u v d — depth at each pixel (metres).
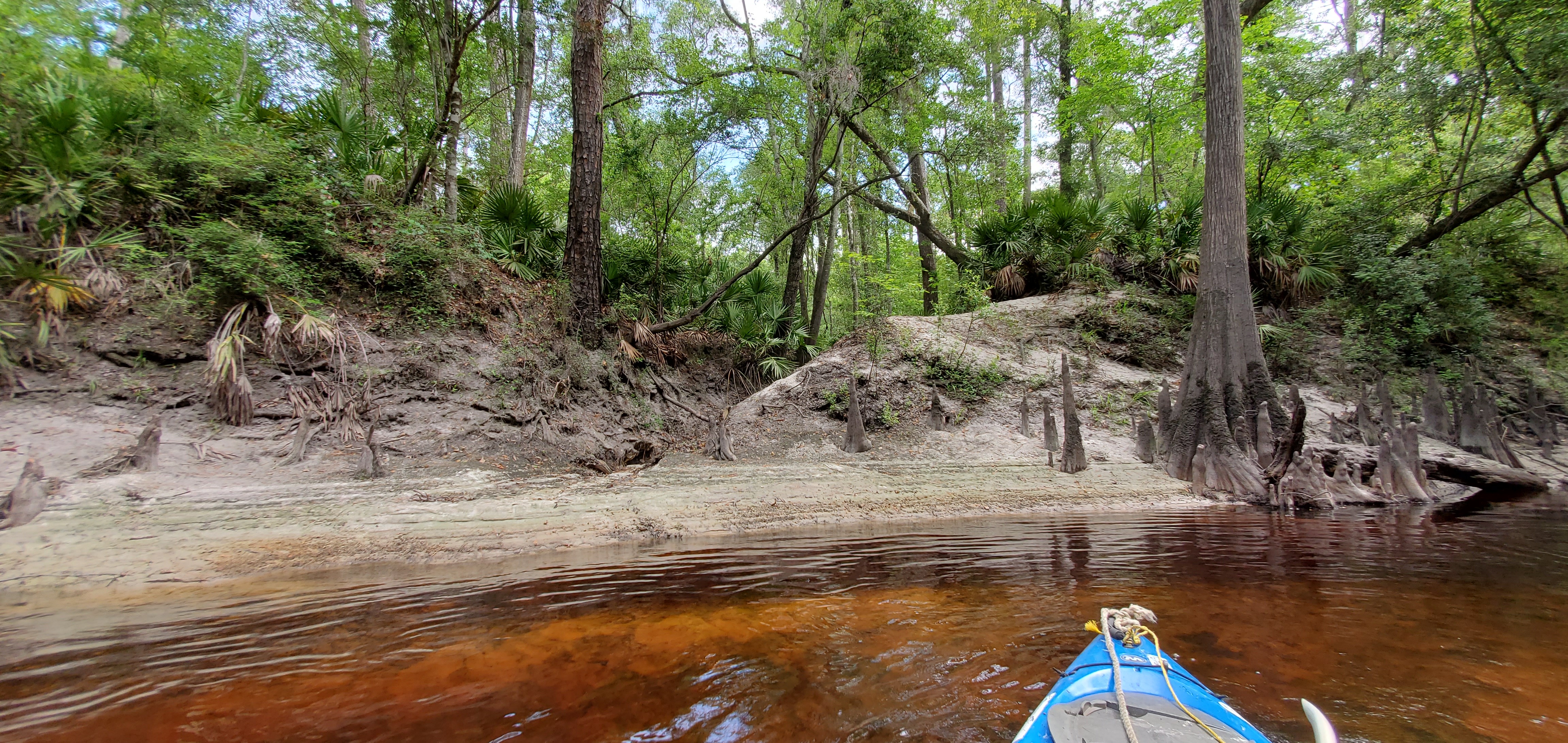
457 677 3.51
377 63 13.66
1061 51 19.69
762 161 18.50
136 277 8.37
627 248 16.12
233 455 7.53
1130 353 14.27
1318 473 8.90
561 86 20.48
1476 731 2.96
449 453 8.60
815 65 14.04
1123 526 7.68
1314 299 15.72
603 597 4.93
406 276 10.17
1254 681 3.47
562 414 10.27
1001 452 11.12
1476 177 15.42
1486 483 10.02
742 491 8.70
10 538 5.54
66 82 9.11
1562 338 15.14
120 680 3.44
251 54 13.38
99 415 7.37
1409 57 15.80
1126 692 2.80
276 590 5.05
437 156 12.00
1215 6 10.82
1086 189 22.38
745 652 3.87
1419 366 14.49
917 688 3.41
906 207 22.80
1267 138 16.92
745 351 15.62
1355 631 4.21
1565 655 3.83
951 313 16.16
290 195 9.57
